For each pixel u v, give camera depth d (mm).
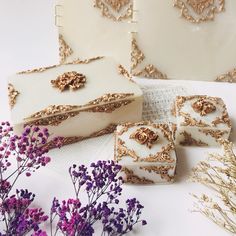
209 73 741
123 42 738
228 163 597
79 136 649
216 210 564
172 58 730
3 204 515
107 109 633
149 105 698
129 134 604
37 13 855
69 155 632
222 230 546
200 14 685
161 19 695
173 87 730
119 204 575
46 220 543
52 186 593
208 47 712
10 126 605
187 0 677
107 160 617
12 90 635
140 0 686
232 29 691
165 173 586
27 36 810
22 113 609
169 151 584
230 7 675
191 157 629
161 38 712
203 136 629
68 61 768
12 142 559
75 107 614
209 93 723
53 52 784
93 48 753
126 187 596
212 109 630
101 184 535
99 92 635
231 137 651
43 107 614
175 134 641
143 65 743
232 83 748
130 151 583
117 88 643
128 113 654
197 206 572
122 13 710
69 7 716
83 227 487
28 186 592
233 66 729
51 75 660
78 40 746
